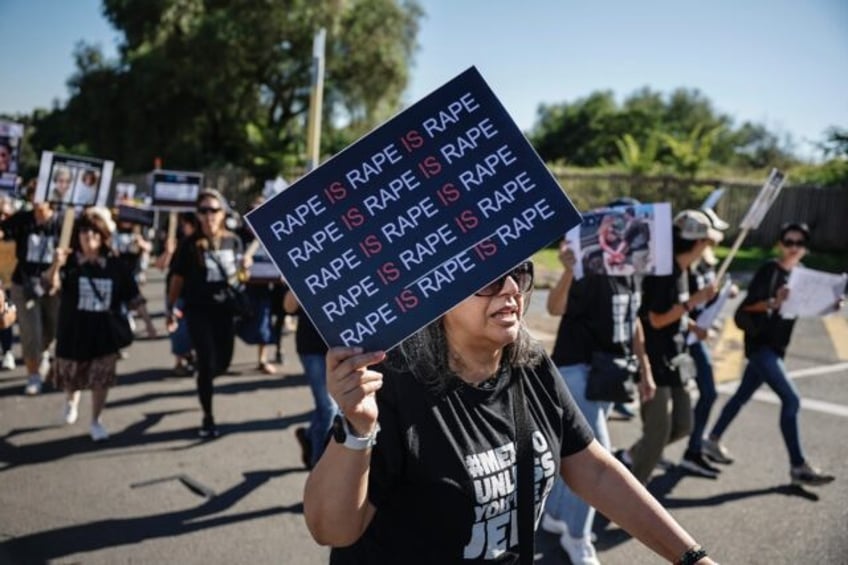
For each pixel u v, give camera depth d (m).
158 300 12.10
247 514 4.16
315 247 1.58
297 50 29.78
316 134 8.55
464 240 1.62
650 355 4.09
